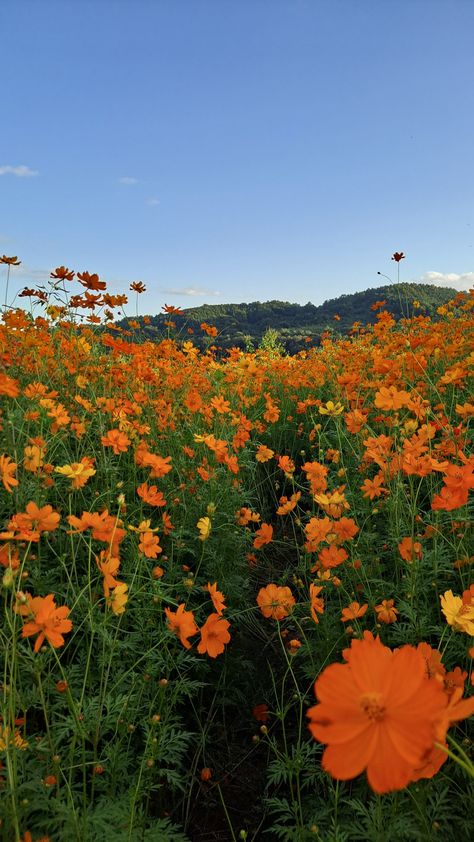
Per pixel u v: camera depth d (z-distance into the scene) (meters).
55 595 2.29
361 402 4.21
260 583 3.40
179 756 1.95
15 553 1.75
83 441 3.33
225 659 2.57
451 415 4.02
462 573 2.52
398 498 2.75
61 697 1.89
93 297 4.36
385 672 0.66
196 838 1.98
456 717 0.69
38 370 3.82
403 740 0.62
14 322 4.13
